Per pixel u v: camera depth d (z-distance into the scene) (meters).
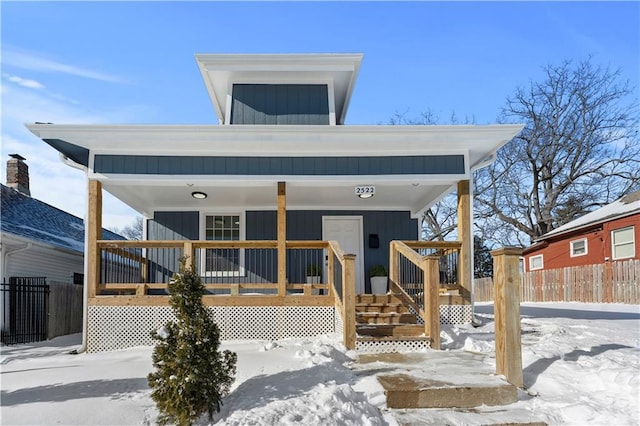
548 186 27.75
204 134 8.41
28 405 4.78
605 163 26.20
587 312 13.42
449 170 9.11
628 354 6.35
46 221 15.21
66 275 14.24
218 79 11.37
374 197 11.15
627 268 15.61
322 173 9.03
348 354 6.77
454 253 10.27
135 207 11.96
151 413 4.60
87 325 8.58
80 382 5.63
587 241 19.31
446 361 6.22
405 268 9.62
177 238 12.05
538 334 8.25
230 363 4.86
